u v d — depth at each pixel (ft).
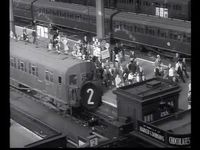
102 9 160.35
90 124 119.03
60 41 175.32
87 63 128.67
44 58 137.28
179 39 161.07
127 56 173.78
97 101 122.42
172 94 103.71
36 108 132.87
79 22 200.44
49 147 94.07
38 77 137.49
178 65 145.69
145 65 164.04
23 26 229.86
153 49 173.99
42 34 180.55
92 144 94.22
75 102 125.39
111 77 146.61
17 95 143.74
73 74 126.72
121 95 102.53
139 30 175.94
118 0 201.16
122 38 183.93
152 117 100.83
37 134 117.39
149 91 103.04
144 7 189.88
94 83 121.90
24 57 142.92
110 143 89.61
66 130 117.39
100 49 155.12
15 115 129.18
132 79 138.41
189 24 161.89
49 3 220.64
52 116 127.03
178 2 174.09
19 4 236.43
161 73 146.00
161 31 167.22
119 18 183.21
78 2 223.92
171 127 91.97
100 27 161.27
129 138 91.04
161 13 181.98
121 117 100.37
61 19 211.00
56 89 130.41
